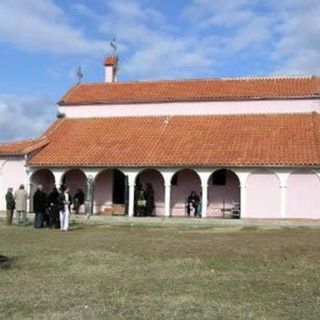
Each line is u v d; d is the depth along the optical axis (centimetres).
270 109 4325
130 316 1052
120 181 4200
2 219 3662
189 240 2336
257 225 3316
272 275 1500
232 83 4653
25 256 1817
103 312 1079
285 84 4506
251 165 3747
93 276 1470
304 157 3725
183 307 1126
